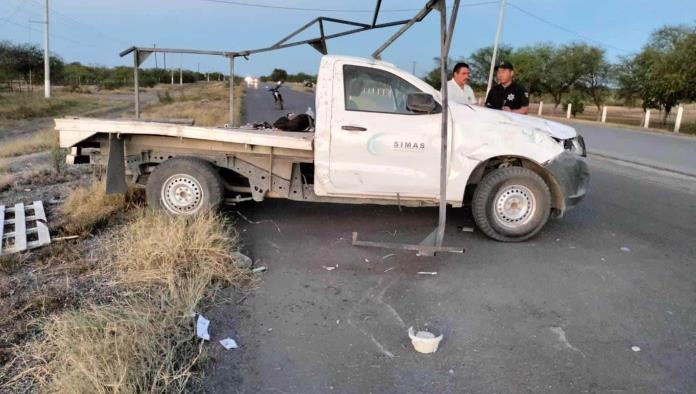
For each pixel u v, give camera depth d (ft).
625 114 149.38
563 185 18.67
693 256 18.15
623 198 27.07
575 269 16.72
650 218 23.06
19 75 172.14
